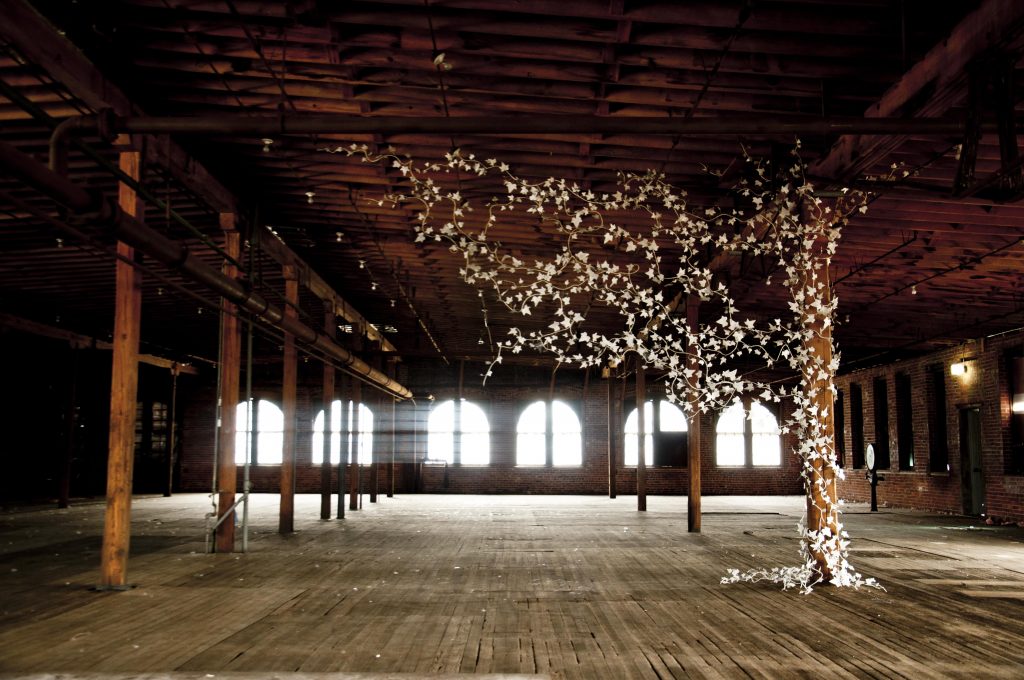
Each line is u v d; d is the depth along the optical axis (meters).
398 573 7.46
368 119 5.36
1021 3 4.46
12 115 6.78
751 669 4.20
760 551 9.23
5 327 15.93
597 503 18.83
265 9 5.26
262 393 23.59
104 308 15.80
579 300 13.81
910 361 17.22
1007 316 13.42
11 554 8.96
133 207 6.38
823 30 5.18
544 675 4.02
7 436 18.95
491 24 5.35
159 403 23.12
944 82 5.25
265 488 23.23
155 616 5.50
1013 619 5.46
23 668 4.16
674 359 10.84
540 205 8.08
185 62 5.91
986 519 14.07
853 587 6.70
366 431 23.44
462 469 23.36
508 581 7.01
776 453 23.22
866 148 6.21
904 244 9.41
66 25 5.41
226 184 8.43
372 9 5.31
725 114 6.41
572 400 23.62
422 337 19.88
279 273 12.80
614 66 5.86
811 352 7.20
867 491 19.03
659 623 5.31
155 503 18.08
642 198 8.00
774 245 8.15
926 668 4.23
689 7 5.12
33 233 10.55
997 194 5.09
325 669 4.17
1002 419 14.01
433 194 8.68
